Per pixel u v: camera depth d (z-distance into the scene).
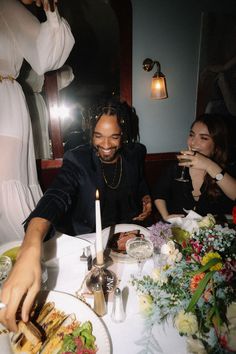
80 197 1.55
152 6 2.37
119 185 1.63
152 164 2.82
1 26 1.57
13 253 1.09
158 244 0.98
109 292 0.93
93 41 2.32
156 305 0.75
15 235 1.81
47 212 1.08
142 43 2.46
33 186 2.01
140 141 2.77
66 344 0.75
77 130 2.50
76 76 2.38
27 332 0.77
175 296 0.74
